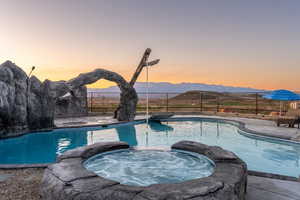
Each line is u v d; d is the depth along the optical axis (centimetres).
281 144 762
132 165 444
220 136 945
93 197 228
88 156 411
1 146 761
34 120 905
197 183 251
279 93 1063
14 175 391
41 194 287
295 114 1030
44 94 948
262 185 348
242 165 325
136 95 1266
